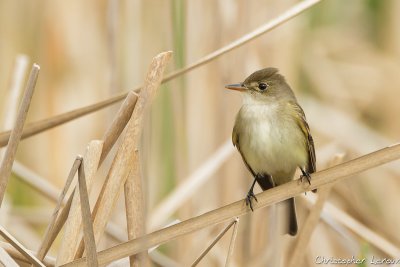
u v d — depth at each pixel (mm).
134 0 11414
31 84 7012
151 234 7070
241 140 10117
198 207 10938
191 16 10867
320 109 13586
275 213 9555
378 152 7781
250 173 10984
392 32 14633
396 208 12773
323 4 14852
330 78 14242
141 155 7395
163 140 11695
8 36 13383
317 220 8711
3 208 10992
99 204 7172
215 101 11023
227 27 11039
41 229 12477
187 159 10898
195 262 7652
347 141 13102
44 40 13336
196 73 10953
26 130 7801
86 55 13297
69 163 13031
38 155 13094
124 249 6953
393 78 14320
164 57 7223
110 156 10617
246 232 10391
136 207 7191
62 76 13297
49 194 10258
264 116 9953
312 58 14273
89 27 13359
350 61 14875
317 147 13477
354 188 12773
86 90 13195
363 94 14297
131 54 11320
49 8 13391
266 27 8141
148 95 7211
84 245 7195
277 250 9398
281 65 12320
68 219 7137
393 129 13953
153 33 12773
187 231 7250
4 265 6613
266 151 9883
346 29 15031
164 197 11664
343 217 10445
